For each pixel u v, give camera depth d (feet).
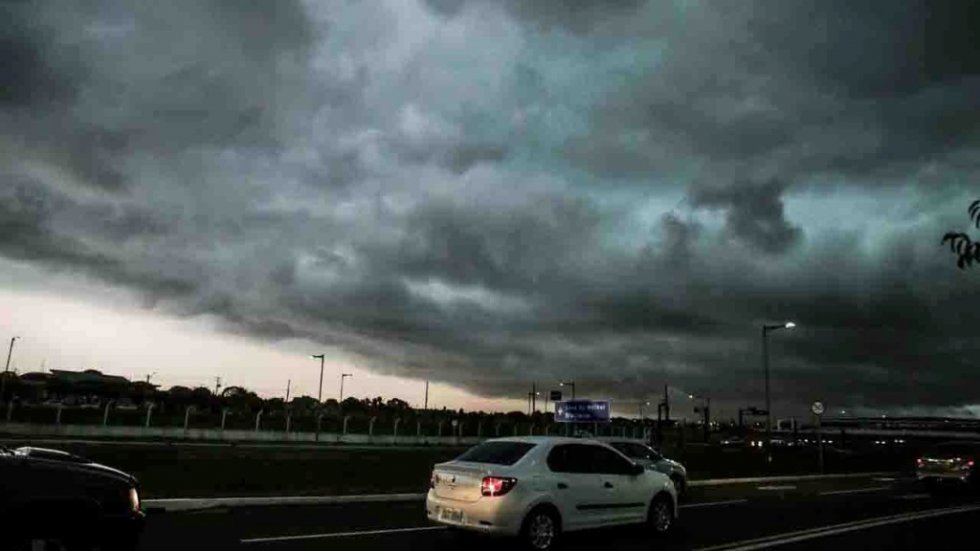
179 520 44.42
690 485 85.05
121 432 163.22
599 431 245.24
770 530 45.62
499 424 270.05
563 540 40.32
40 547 25.07
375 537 39.50
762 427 472.03
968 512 57.88
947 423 397.39
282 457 98.63
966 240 14.71
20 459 25.49
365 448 160.86
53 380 277.44
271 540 37.37
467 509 35.32
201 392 287.89
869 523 49.93
